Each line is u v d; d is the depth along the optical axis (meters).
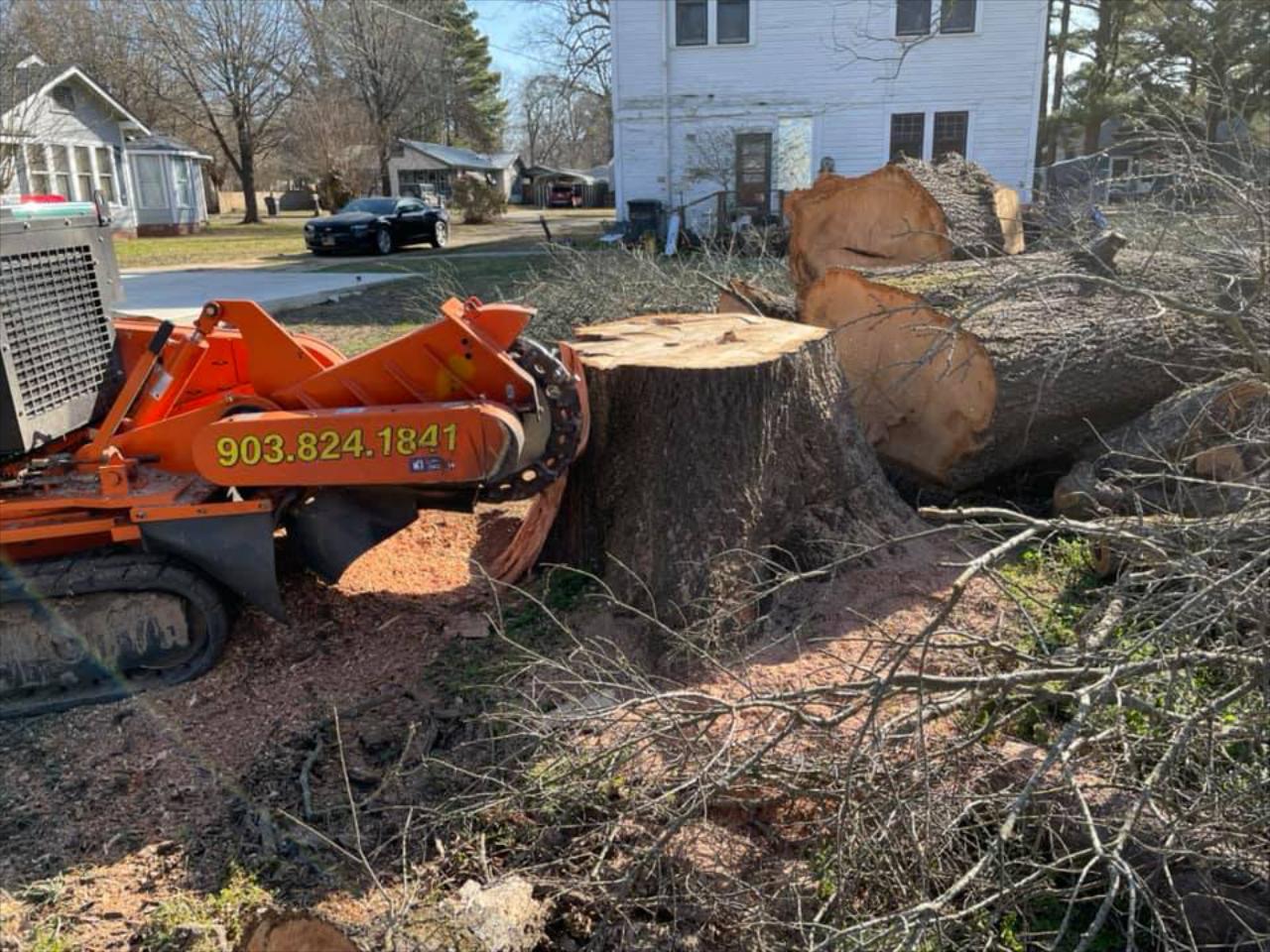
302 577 4.25
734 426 3.74
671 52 19.31
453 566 4.49
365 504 3.75
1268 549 2.52
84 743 3.23
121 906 2.53
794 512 4.04
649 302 7.38
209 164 46.88
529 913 2.32
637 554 3.77
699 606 3.58
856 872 2.34
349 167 40.91
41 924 2.46
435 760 2.81
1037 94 18.66
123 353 3.89
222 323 3.71
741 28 19.03
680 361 3.83
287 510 3.71
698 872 2.51
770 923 2.21
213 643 3.60
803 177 19.64
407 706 3.34
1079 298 4.75
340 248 21.88
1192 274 4.60
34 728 3.33
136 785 3.01
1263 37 8.32
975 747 2.72
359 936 2.13
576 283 7.79
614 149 19.94
